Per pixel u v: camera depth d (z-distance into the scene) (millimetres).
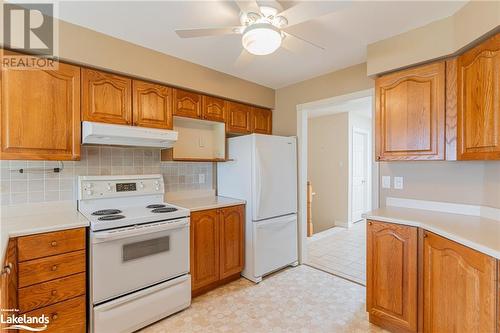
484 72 1593
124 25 1939
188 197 3027
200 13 1777
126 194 2402
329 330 1970
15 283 1512
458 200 2041
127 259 1933
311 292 2561
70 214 2072
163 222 2135
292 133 3320
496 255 1189
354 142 5320
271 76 3033
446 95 1874
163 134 2297
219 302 2381
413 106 2016
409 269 1783
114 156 2488
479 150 1640
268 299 2430
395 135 2109
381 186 2490
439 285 1577
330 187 5320
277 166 2982
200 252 2475
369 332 1936
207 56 2492
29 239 1576
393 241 1866
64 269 1703
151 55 2324
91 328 1783
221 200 2916
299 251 3277
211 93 2789
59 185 2188
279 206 3006
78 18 1841
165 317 2139
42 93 1860
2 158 1729
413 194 2285
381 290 1937
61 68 1936
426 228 1689
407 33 2008
